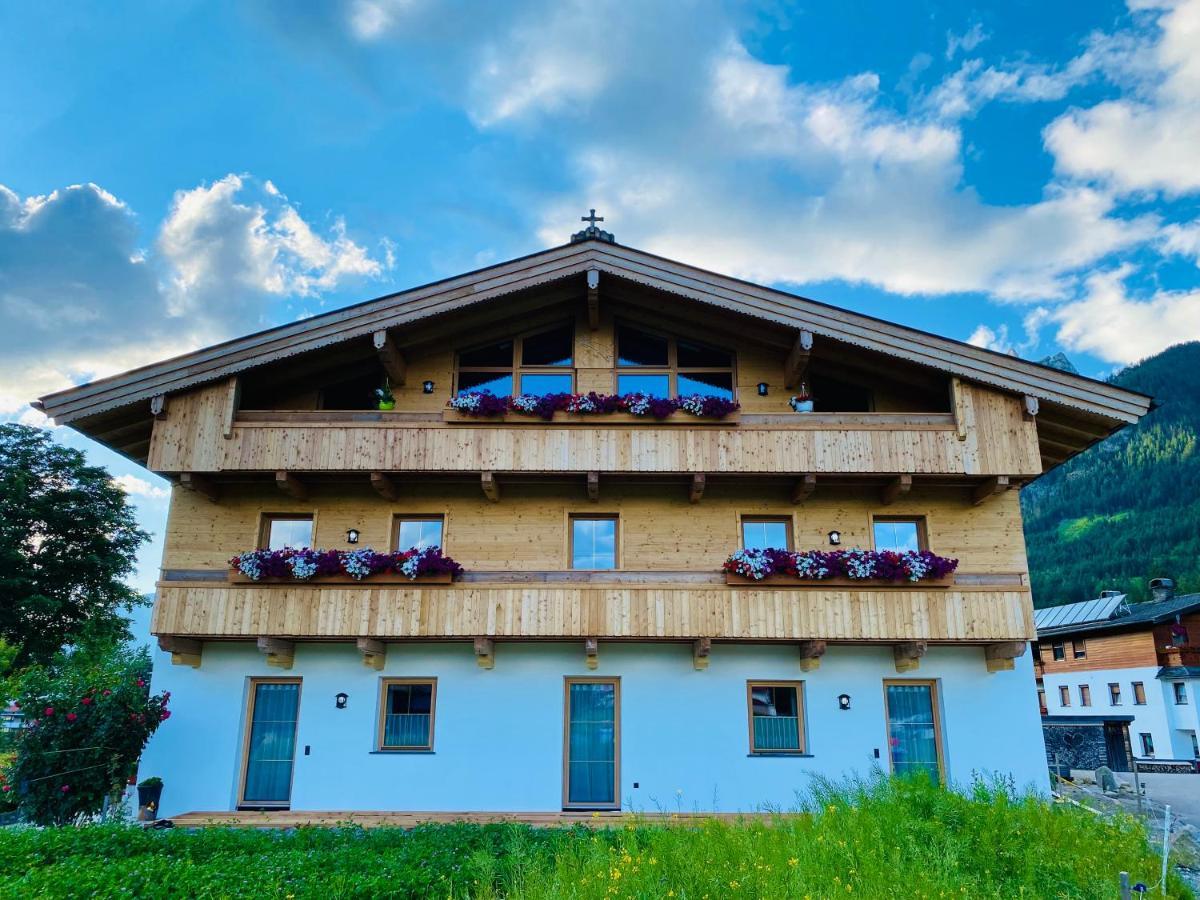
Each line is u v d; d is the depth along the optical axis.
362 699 14.95
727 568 14.62
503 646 15.12
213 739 14.89
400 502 15.98
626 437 15.24
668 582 14.69
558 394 15.44
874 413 15.66
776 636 14.32
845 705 14.84
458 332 16.69
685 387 16.67
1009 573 14.97
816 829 9.48
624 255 15.64
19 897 7.68
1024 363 15.09
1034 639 14.34
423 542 15.95
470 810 14.42
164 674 15.14
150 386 15.09
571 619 14.36
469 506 15.95
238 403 15.47
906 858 8.68
